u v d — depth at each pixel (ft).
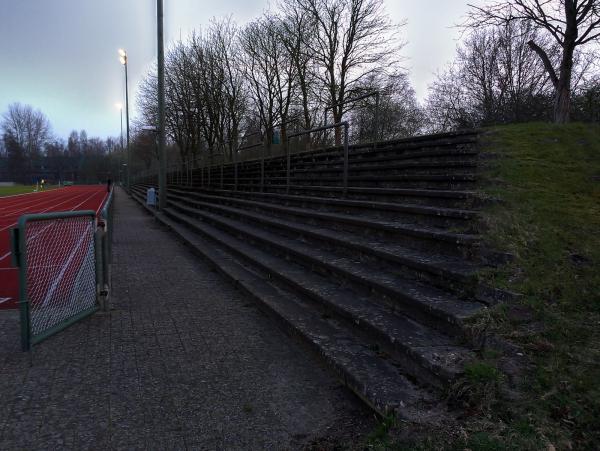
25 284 14.85
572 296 11.34
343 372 11.93
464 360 10.37
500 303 11.63
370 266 18.06
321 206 27.55
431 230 16.60
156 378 13.10
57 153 436.76
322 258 20.16
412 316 13.65
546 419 8.16
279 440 10.05
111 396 12.03
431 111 110.52
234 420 10.84
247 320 18.42
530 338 10.27
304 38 86.53
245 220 36.47
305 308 17.83
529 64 86.58
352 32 84.69
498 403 8.79
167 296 22.21
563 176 18.60
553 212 15.37
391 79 88.63
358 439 9.91
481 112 90.17
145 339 16.28
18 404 11.55
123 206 105.29
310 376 13.12
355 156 35.17
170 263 31.19
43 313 16.37
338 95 83.41
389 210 20.79
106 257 19.90
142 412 11.21
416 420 9.12
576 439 7.70
